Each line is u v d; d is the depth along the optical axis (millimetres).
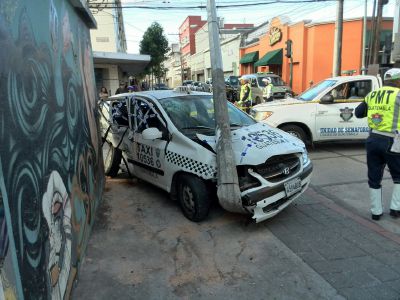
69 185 3193
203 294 3094
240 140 4355
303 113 7930
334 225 4301
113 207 5133
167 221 4586
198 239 4078
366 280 3191
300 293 3053
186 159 4387
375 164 4312
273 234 4125
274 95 16672
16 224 1929
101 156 5828
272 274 3344
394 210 4434
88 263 3617
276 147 4199
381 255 3592
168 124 4785
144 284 3254
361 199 5160
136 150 5520
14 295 1838
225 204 3955
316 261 3525
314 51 21703
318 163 7277
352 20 20547
